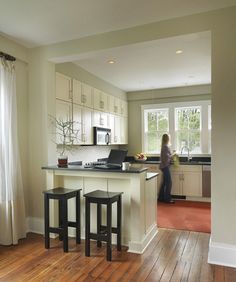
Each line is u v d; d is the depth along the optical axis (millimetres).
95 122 4859
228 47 2510
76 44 3234
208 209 4590
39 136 3486
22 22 2781
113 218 3092
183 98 6004
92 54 3238
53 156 3545
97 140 4828
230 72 2508
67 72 4047
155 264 2545
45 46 3430
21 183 3283
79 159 4723
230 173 2520
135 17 2699
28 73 3545
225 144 2537
